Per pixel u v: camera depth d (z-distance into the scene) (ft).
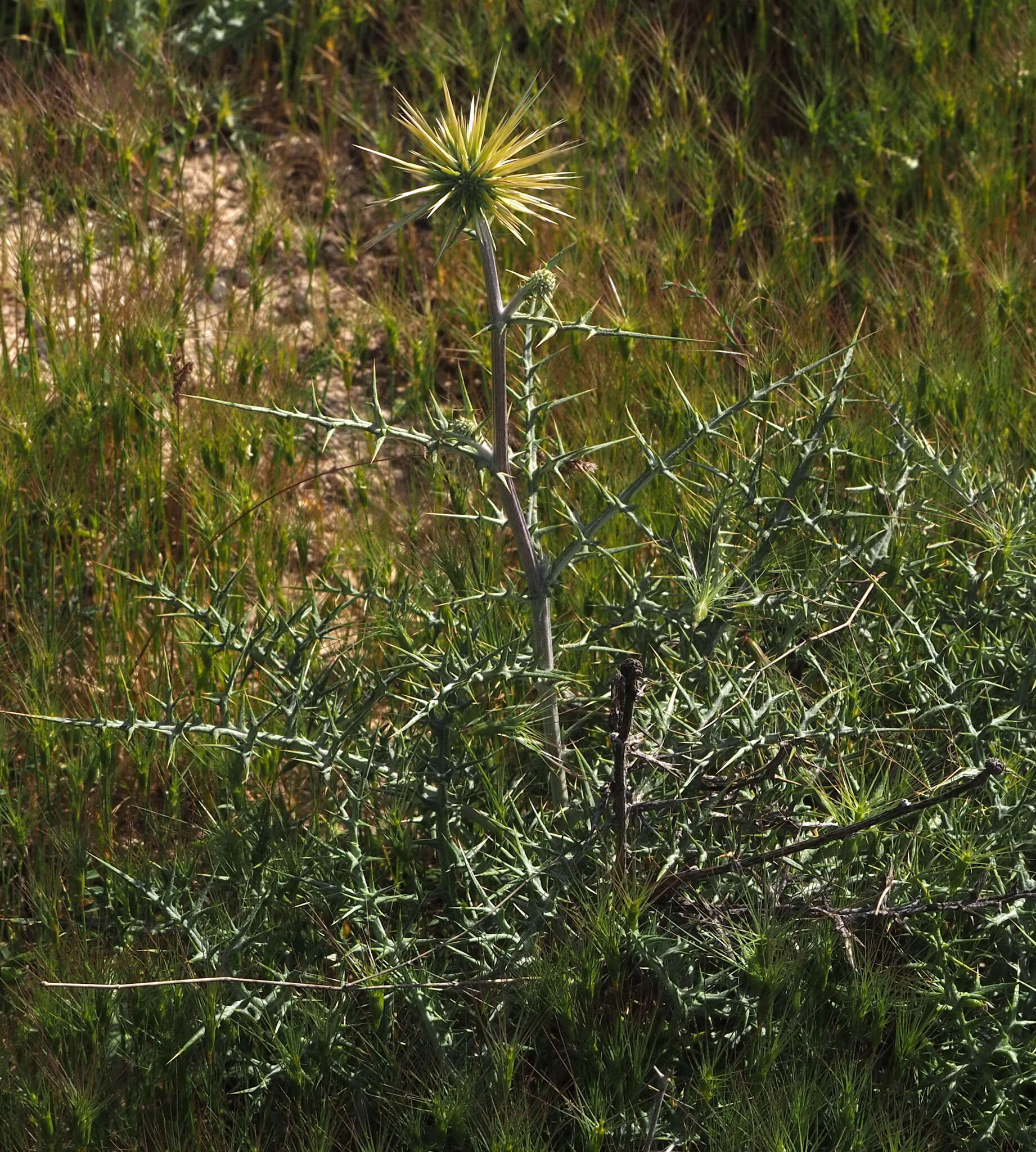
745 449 10.78
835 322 13.28
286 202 14.80
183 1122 7.92
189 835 9.48
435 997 8.02
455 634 9.37
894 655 9.27
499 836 8.72
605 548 8.16
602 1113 7.09
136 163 14.75
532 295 7.04
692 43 17.11
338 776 9.36
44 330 12.42
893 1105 7.49
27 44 16.38
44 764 9.54
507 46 15.93
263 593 10.50
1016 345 12.42
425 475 11.89
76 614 10.90
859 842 7.82
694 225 14.65
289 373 12.60
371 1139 7.27
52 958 8.16
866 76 15.65
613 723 7.15
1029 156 15.39
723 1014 7.76
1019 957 7.88
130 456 11.75
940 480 10.47
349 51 17.10
